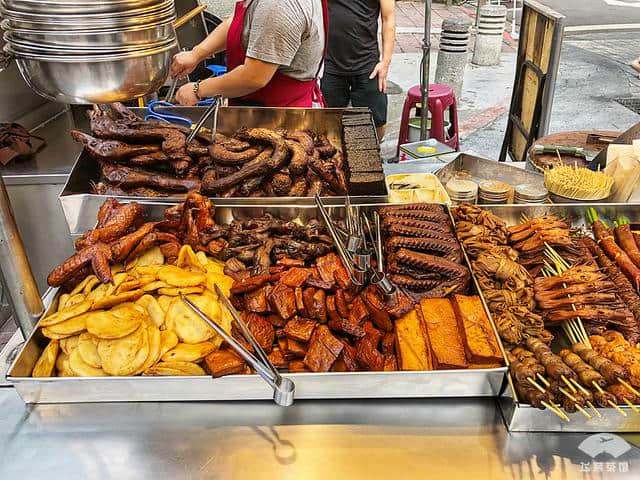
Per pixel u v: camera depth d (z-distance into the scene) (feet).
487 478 4.86
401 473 4.90
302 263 6.75
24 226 10.91
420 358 5.64
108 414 5.40
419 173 9.94
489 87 27.04
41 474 4.86
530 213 8.44
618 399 5.13
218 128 11.17
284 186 8.52
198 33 16.11
